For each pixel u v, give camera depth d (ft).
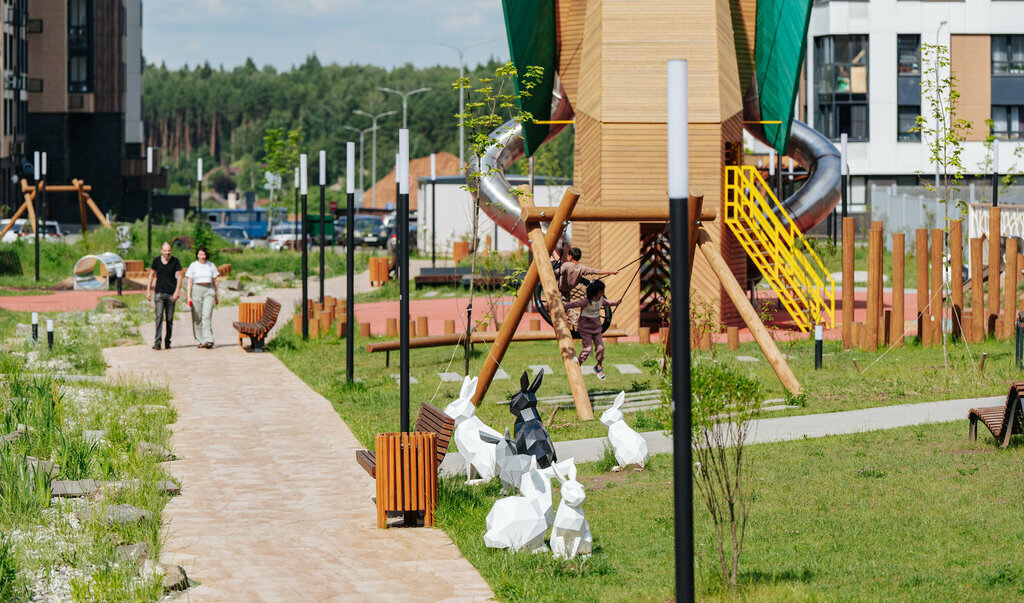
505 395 65.57
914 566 31.81
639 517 38.22
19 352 81.00
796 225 112.57
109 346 91.20
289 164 238.07
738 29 100.53
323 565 33.68
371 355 83.97
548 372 74.43
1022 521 35.88
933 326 80.74
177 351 87.92
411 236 230.27
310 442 52.95
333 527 38.27
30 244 170.09
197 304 89.25
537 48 99.96
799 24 97.96
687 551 25.20
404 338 49.65
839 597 28.94
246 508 40.81
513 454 42.14
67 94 329.93
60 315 110.11
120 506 37.81
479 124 65.10
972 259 81.15
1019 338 69.36
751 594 29.43
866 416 55.98
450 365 74.95
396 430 54.60
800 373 70.33
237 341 94.38
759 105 105.40
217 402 64.28
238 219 333.62
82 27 329.31
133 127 374.43
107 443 48.85
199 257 89.40
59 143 328.70
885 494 39.99
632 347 86.02
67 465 44.09
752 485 41.60
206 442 53.01
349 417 59.11
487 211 111.96
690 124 92.63
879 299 80.18
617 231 91.66
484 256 113.50
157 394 64.75
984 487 40.45
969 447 47.57
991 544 33.73
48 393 55.77
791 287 93.97
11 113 295.48
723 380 31.73
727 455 47.19
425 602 30.14
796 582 30.63
